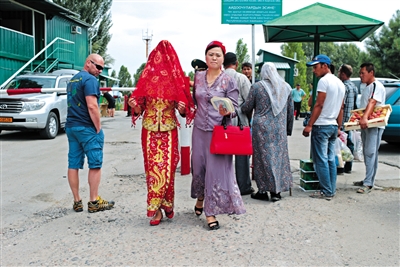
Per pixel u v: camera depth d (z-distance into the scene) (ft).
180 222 14.62
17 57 62.69
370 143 18.35
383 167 24.72
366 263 11.30
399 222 14.53
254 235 13.34
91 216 15.47
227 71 18.31
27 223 14.80
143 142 14.08
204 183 14.39
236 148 13.16
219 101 12.96
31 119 36.55
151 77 13.52
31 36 67.15
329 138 17.70
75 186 15.98
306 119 24.39
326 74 17.67
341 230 13.76
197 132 14.05
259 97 16.89
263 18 24.67
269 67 16.97
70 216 15.53
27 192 19.20
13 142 36.27
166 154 13.80
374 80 18.67
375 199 17.47
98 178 15.93
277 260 11.48
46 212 16.08
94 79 15.40
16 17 68.44
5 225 14.64
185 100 13.47
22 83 41.11
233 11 24.73
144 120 13.92
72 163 15.88
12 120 36.27
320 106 17.07
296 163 25.96
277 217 15.11
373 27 20.95
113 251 12.15
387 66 123.85
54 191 19.36
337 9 20.39
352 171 23.18
